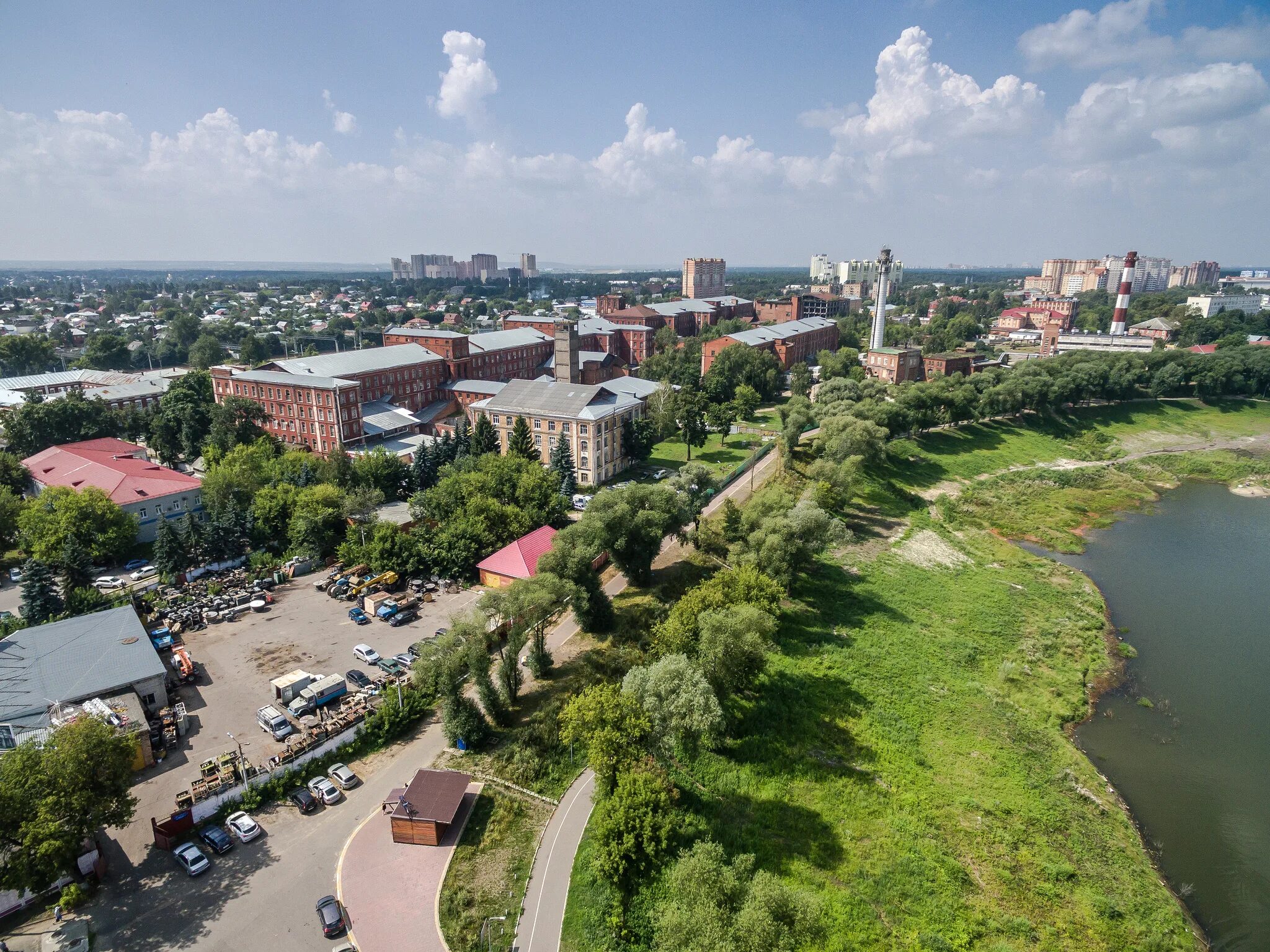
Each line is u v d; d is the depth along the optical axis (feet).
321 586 313.32
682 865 148.05
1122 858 189.98
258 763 198.49
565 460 430.20
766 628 226.99
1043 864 184.55
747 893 140.46
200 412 497.87
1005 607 324.80
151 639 260.42
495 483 371.97
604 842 165.78
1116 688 271.08
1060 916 170.40
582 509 406.62
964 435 594.24
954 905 169.37
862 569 352.69
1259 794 218.38
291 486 363.97
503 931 153.07
